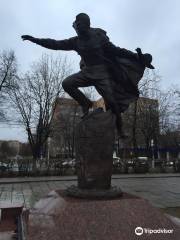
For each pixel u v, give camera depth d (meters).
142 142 43.84
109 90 6.64
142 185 20.02
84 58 6.80
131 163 31.70
